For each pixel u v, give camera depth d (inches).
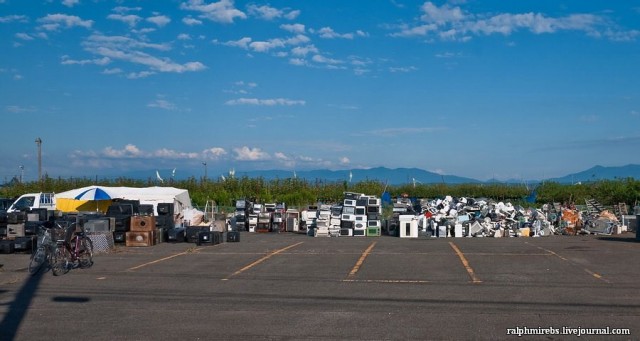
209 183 2204.7
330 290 558.6
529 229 1243.8
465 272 671.8
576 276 637.9
